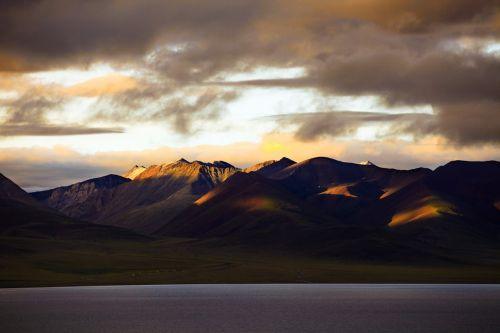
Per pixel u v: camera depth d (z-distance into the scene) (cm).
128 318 16238
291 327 14325
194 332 13612
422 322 15075
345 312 17300
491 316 16150
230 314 16938
